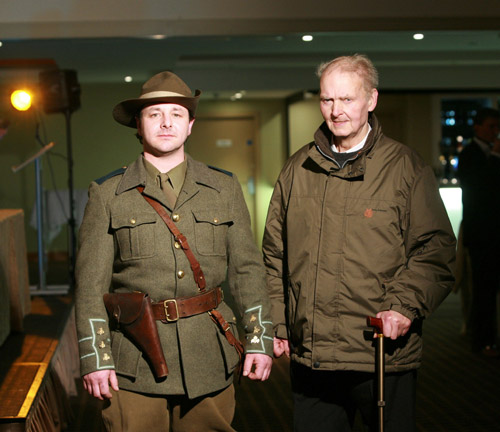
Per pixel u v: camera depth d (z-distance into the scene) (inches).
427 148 387.5
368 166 96.3
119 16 215.6
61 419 149.8
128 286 92.6
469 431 147.4
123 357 91.6
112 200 93.0
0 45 315.3
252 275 96.9
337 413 100.7
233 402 97.1
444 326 242.5
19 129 436.8
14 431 113.1
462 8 222.1
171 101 92.2
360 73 94.4
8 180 437.7
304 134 408.8
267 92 394.3
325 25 219.9
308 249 97.8
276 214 104.3
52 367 150.9
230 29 218.4
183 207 93.6
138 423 91.0
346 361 95.5
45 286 256.4
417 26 222.1
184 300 91.7
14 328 178.2
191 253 92.4
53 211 341.7
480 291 203.2
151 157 95.7
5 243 173.3
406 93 383.9
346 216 95.9
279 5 218.8
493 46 329.4
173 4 216.5
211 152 456.4
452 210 337.4
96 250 92.0
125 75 413.4
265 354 94.7
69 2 214.7
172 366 91.5
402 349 96.7
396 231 95.9
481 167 198.5
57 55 345.4
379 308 95.4
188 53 345.1
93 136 445.7
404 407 98.0
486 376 185.6
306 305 97.2
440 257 95.3
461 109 386.9
